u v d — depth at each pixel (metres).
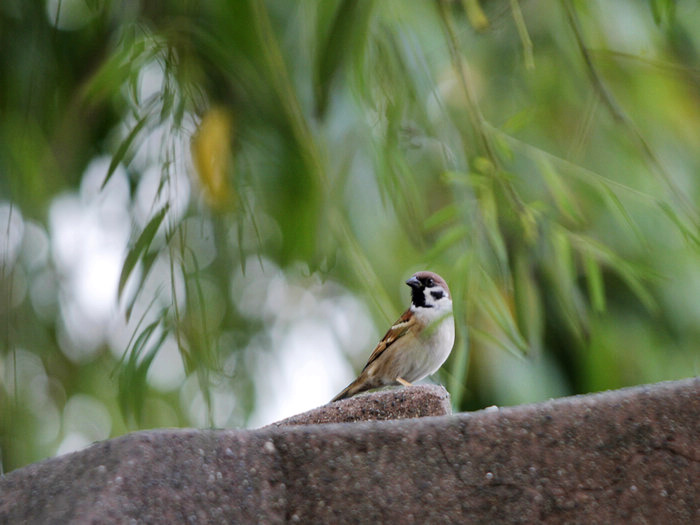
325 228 6.73
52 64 6.79
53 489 5.03
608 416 5.29
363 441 5.32
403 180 6.70
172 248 6.70
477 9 6.69
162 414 6.87
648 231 6.80
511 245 6.67
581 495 5.18
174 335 6.69
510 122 6.66
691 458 5.20
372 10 6.66
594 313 6.85
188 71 6.71
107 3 6.74
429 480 5.25
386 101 6.71
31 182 6.77
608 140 6.82
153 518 4.89
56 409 6.87
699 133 6.84
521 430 5.29
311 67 6.72
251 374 6.88
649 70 6.82
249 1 6.72
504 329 6.59
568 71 6.84
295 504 5.22
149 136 6.72
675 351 6.87
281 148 6.73
